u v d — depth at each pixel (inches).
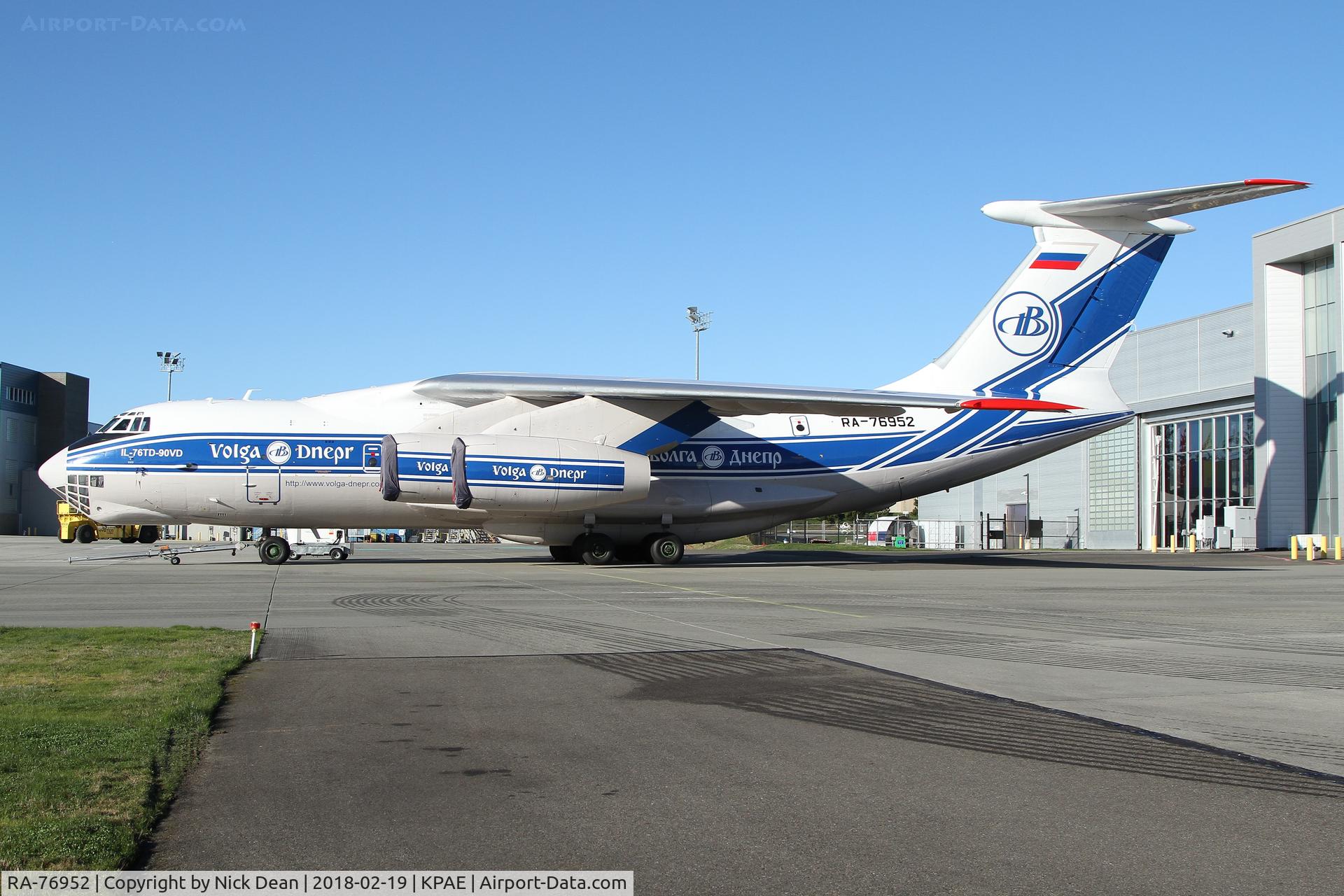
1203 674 330.0
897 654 373.1
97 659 343.0
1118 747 233.5
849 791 199.5
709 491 964.6
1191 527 1625.2
